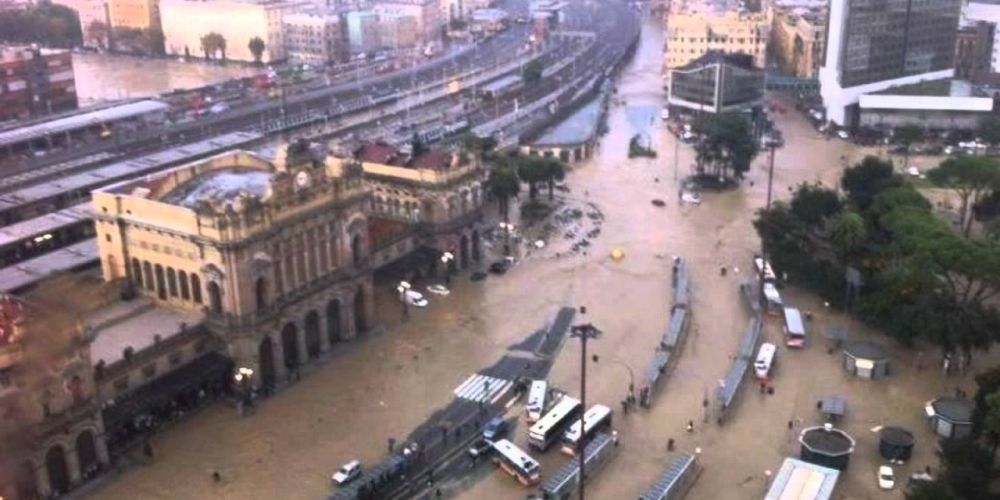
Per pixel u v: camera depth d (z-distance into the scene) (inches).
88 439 5472.4
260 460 5669.3
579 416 5920.3
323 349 6983.3
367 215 7436.0
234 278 6181.1
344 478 5408.5
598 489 5349.4
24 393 5113.2
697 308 7760.8
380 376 6668.3
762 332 7298.2
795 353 6978.4
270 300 6441.9
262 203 6289.4
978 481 4798.2
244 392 6318.9
